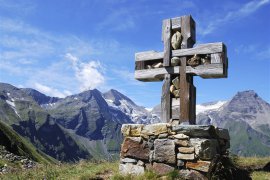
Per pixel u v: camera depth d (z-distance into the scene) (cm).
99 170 1419
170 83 1284
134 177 1158
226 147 1267
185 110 1228
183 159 1119
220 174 1128
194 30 1316
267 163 1662
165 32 1312
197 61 1230
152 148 1177
